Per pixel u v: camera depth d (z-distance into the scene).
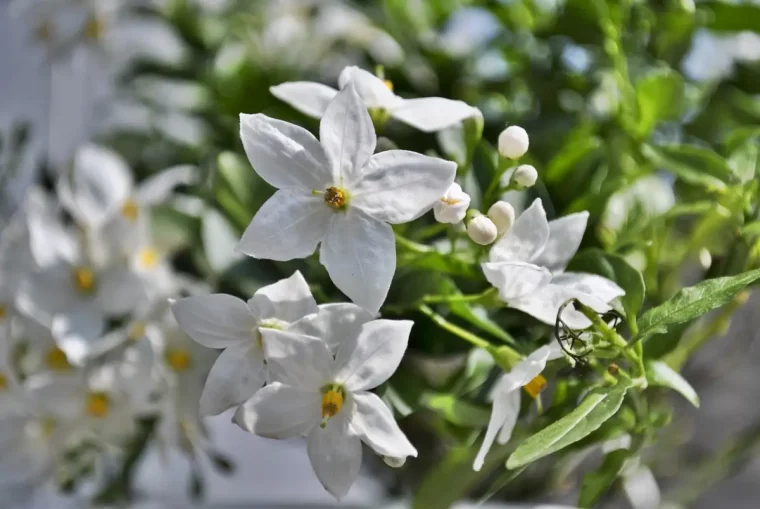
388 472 0.30
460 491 0.26
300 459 0.42
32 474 0.28
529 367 0.23
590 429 0.22
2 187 0.31
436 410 0.26
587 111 0.29
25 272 0.28
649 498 0.30
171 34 0.36
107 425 0.27
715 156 0.26
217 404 0.23
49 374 0.27
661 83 0.27
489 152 0.26
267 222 0.23
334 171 0.23
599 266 0.24
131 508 0.30
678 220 0.28
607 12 0.28
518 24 0.30
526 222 0.23
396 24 0.32
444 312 0.25
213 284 0.28
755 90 0.29
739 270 0.25
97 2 0.34
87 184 0.29
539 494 0.29
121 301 0.28
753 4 0.28
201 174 0.29
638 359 0.23
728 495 0.40
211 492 0.40
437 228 0.25
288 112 0.29
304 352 0.23
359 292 0.23
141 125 0.36
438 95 0.31
